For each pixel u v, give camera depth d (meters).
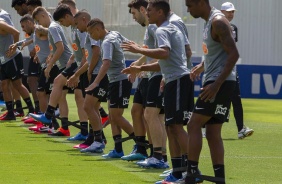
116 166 22.67
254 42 66.06
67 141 29.06
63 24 28.05
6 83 36.47
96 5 65.12
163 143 22.44
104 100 25.75
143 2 22.92
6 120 36.88
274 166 23.55
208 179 17.72
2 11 36.03
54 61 30.17
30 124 35.00
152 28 21.39
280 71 59.16
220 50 17.22
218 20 16.94
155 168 22.27
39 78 33.81
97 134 25.83
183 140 19.44
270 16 65.88
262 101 57.03
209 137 17.75
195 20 61.19
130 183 19.67
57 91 30.14
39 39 32.38
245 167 23.23
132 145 28.25
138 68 19.47
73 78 27.25
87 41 25.70
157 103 21.80
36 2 35.66
